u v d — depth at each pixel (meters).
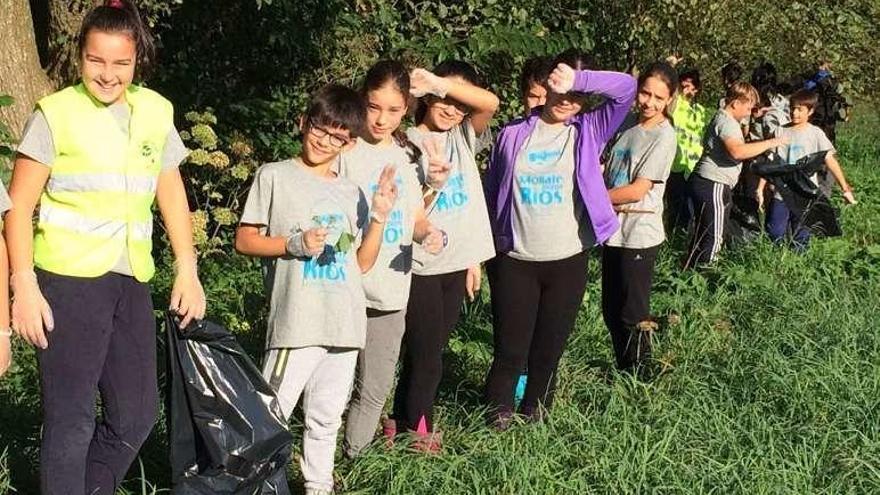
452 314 5.14
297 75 9.70
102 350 3.88
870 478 5.02
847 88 14.32
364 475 4.83
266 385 4.11
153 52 3.92
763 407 5.76
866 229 11.18
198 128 8.04
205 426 4.02
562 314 5.36
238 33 9.45
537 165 5.29
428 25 9.87
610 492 4.75
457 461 4.80
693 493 4.71
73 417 3.85
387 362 4.84
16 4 7.45
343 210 4.45
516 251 5.29
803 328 6.89
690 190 8.84
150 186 3.95
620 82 5.08
